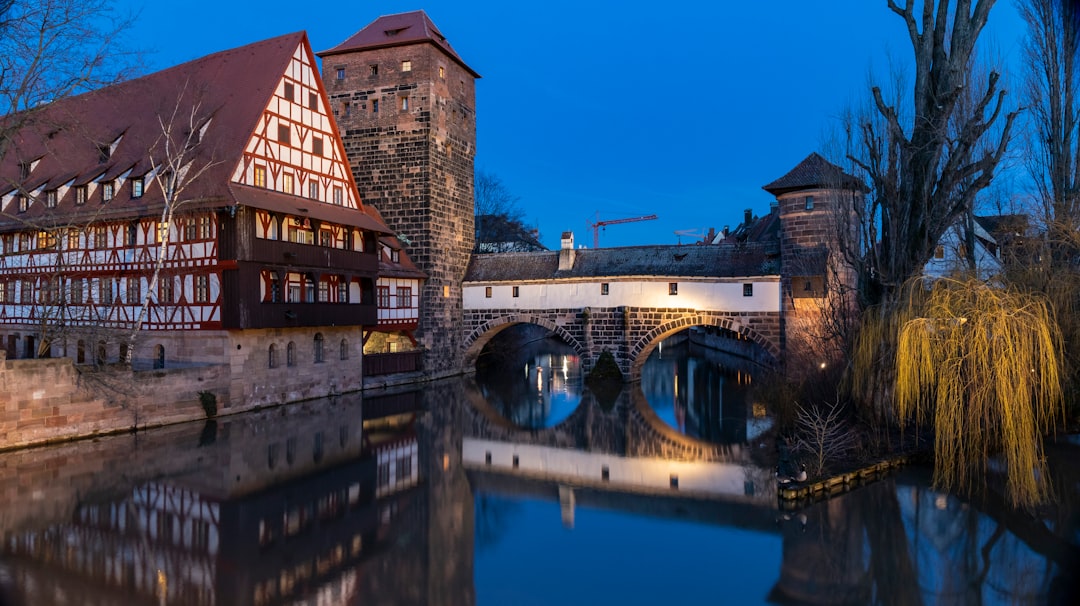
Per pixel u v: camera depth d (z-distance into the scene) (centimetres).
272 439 2294
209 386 2595
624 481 1877
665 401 3400
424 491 1752
